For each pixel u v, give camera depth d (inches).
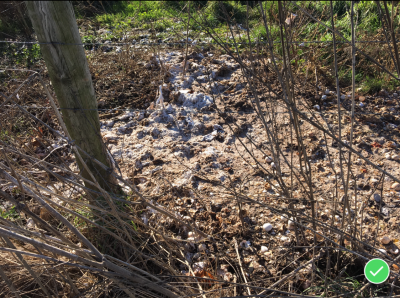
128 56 185.2
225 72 176.7
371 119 139.8
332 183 109.7
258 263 86.7
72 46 72.9
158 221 95.7
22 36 220.1
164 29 239.6
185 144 131.6
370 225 94.8
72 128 84.0
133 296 68.4
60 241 72.1
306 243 88.1
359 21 202.7
